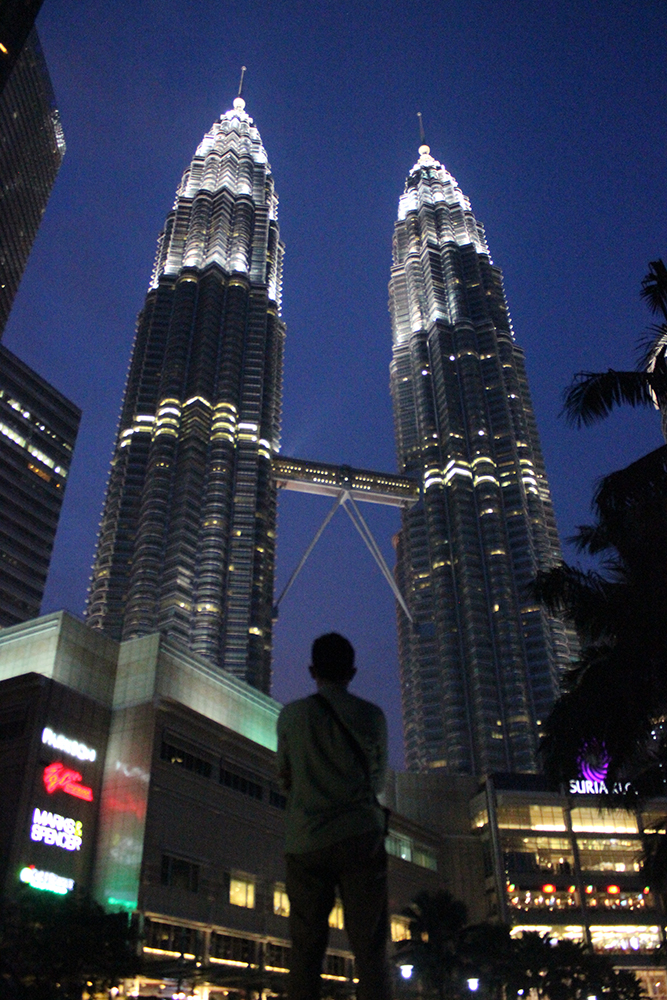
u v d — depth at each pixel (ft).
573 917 341.21
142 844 208.54
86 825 214.48
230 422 650.43
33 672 217.77
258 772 265.34
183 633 533.14
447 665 611.47
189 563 566.77
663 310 75.72
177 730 236.43
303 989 14.01
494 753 556.51
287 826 15.35
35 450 504.43
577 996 206.39
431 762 579.07
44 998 137.80
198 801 233.35
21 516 479.00
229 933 226.99
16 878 188.34
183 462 616.39
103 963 150.51
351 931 14.12
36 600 469.16
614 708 69.15
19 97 619.26
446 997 190.60
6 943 141.28
